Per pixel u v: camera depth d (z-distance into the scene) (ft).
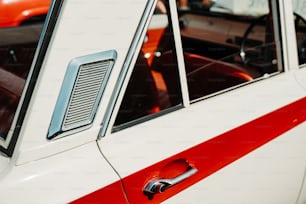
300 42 6.98
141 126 4.44
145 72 4.58
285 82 6.18
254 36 7.31
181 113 4.82
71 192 3.67
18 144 3.59
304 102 6.22
